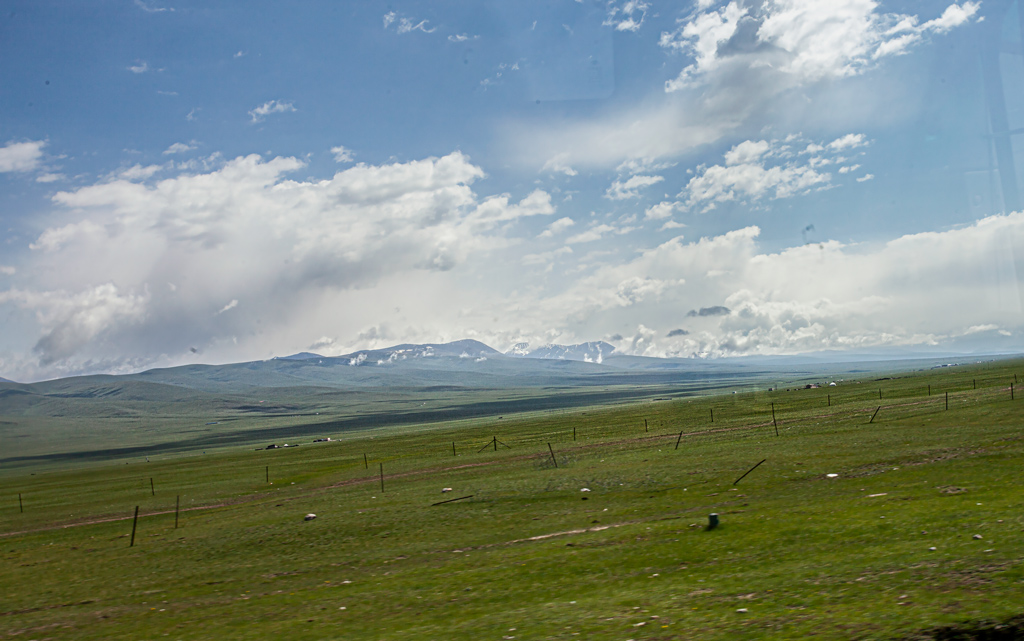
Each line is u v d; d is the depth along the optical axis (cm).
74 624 2370
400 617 1916
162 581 3023
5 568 3991
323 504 5309
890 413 7525
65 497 9719
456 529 3416
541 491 4403
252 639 1881
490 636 1611
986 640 1173
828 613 1411
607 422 14350
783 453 4856
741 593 1673
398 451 12156
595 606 1752
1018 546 1689
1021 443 3756
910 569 1639
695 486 3872
